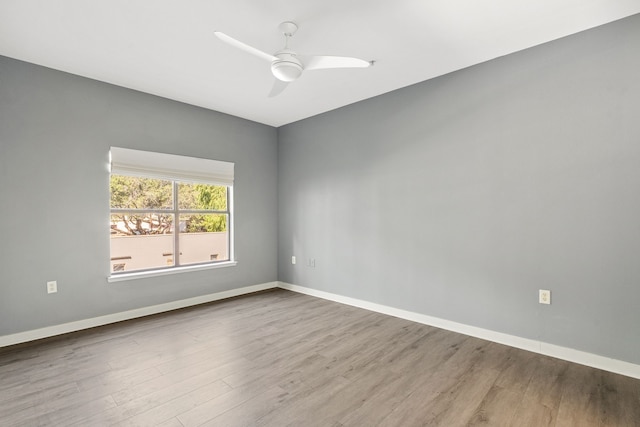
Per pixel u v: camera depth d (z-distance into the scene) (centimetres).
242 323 335
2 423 174
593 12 219
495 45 263
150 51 271
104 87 331
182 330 314
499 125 282
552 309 256
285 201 489
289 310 380
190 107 398
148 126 362
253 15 222
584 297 242
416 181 339
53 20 226
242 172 455
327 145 428
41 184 296
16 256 283
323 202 435
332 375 227
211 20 228
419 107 335
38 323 293
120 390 207
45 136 298
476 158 296
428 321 331
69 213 311
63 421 176
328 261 430
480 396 201
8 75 279
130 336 298
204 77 322
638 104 221
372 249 380
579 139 244
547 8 214
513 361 248
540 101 261
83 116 319
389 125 361
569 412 185
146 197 399
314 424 174
